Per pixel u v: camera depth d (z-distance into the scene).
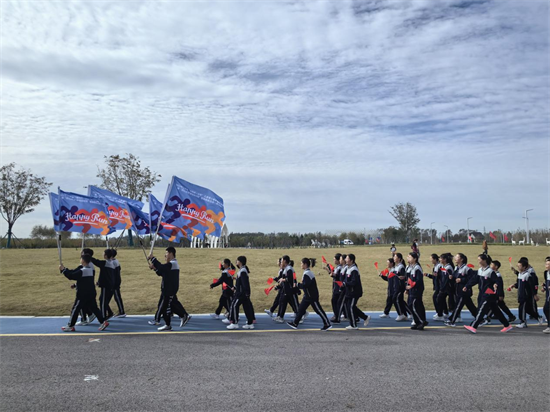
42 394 6.21
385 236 55.91
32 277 18.75
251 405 5.87
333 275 12.30
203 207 12.34
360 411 5.71
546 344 9.48
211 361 7.92
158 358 8.10
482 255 10.92
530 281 11.77
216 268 22.17
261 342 9.49
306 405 5.88
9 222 47.06
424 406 5.89
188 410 5.69
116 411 5.64
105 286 11.54
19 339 9.62
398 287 12.33
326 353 8.55
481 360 8.11
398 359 8.14
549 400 6.14
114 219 13.45
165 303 10.70
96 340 9.55
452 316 11.61
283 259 12.21
